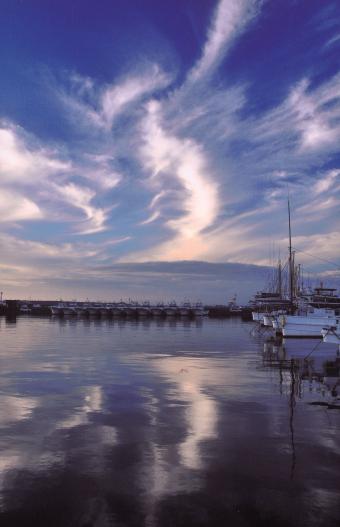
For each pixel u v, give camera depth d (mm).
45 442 12938
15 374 25109
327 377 25406
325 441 13242
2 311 184875
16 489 9719
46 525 8219
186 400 18688
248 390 21141
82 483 10055
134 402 18156
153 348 42594
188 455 11922
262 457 11820
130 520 8438
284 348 44562
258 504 9125
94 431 14047
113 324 105000
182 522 8383
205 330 80750
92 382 22688
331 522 8438
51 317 161750
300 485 10047
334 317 64438
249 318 173375
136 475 10531
